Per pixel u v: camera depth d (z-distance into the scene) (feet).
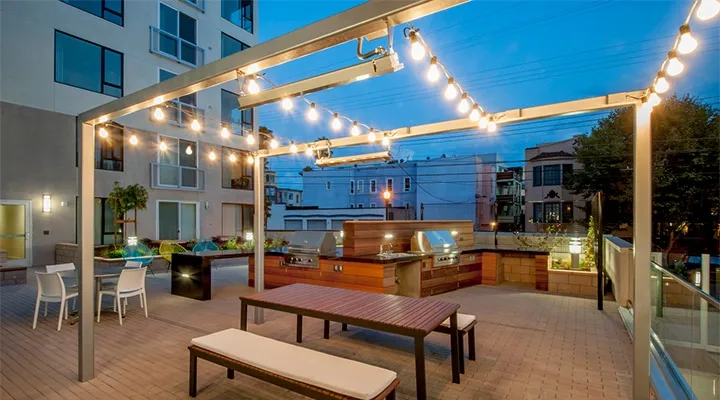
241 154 51.90
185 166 44.78
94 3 37.04
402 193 93.45
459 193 87.92
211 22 47.91
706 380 9.75
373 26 6.28
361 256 21.20
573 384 10.61
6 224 32.63
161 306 20.03
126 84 39.29
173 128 43.47
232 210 51.44
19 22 32.22
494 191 94.12
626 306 18.08
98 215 37.73
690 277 30.66
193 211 46.14
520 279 27.43
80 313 10.80
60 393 10.11
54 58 34.32
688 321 11.05
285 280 23.53
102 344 13.88
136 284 17.70
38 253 33.55
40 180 33.63
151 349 13.37
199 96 46.14
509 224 92.02
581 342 14.17
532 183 79.61
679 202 44.21
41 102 33.58
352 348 13.39
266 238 48.01
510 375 11.19
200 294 21.62
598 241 19.42
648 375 9.19
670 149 44.55
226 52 50.14
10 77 31.81
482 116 11.69
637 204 9.28
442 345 13.70
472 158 87.45
